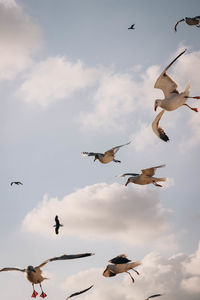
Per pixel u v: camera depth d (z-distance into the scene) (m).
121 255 22.70
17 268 20.69
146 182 24.48
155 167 23.91
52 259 19.69
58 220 26.83
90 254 18.39
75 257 18.61
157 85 23.02
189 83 22.81
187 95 22.72
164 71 22.48
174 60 22.33
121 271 22.34
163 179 24.48
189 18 29.89
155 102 23.23
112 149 28.91
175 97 22.78
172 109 23.09
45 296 20.42
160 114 23.72
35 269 20.25
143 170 23.89
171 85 22.84
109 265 22.53
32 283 20.70
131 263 22.47
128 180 24.77
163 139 24.41
